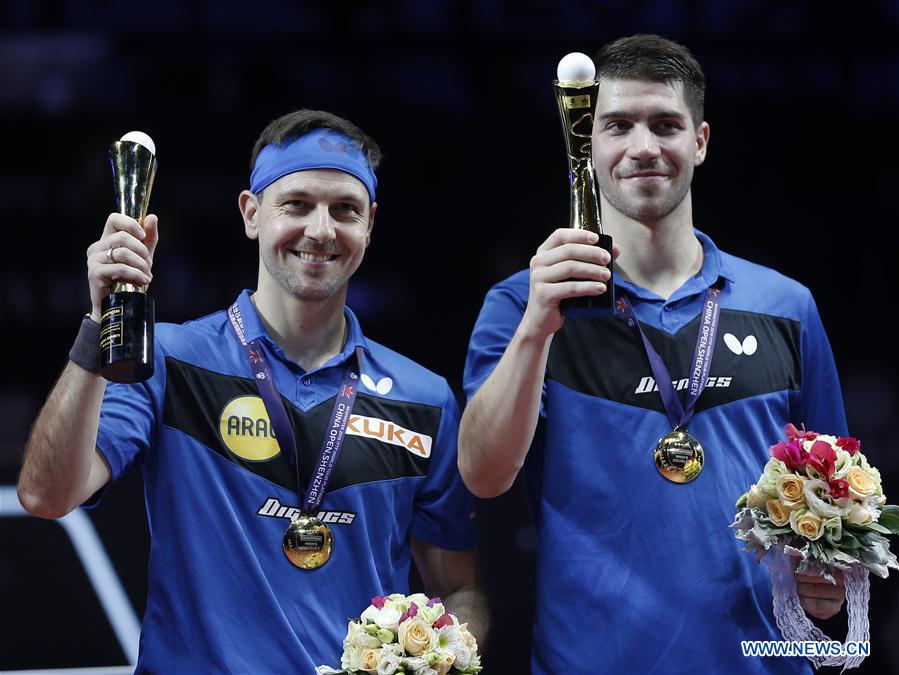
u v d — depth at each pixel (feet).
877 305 83.76
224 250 82.02
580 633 34.91
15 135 83.87
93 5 84.64
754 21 84.58
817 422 38.37
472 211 85.25
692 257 37.55
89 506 34.40
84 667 43.75
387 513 35.53
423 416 36.70
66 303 80.64
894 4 84.84
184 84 84.48
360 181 35.58
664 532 34.96
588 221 31.99
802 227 85.46
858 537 33.04
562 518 35.60
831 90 85.92
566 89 32.07
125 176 31.76
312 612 33.94
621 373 36.09
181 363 35.17
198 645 33.40
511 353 33.40
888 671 46.83
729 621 34.63
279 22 84.99
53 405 31.53
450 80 85.92
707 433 35.78
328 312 36.11
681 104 36.06
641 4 84.53
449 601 36.96
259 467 34.65
